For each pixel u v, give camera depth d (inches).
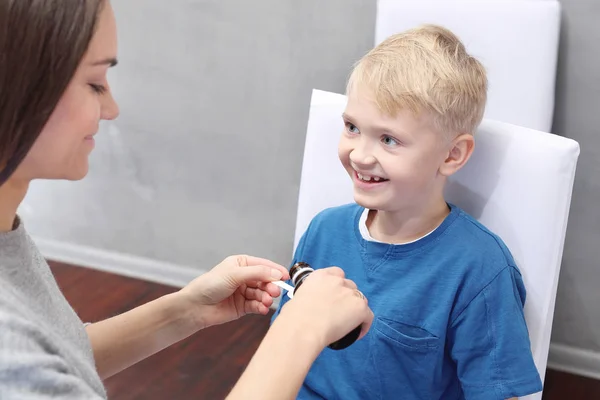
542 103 61.2
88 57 25.2
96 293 89.7
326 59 74.8
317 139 47.1
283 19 74.6
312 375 43.2
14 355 22.7
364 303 30.7
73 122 25.6
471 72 37.9
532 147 39.6
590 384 74.5
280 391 26.8
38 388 23.0
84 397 24.4
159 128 84.7
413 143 36.7
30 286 27.2
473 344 38.4
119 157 87.9
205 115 82.1
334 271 31.9
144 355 38.5
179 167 85.9
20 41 22.4
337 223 43.7
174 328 38.6
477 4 60.7
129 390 73.1
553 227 39.4
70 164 26.8
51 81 23.2
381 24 63.2
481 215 42.0
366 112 37.1
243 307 39.6
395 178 37.4
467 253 38.7
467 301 38.3
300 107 77.8
